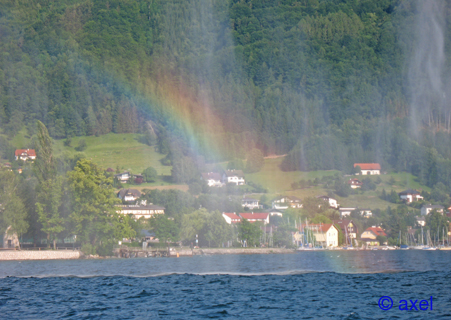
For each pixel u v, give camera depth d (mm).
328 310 131250
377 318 122375
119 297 150625
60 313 126812
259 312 128500
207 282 189250
